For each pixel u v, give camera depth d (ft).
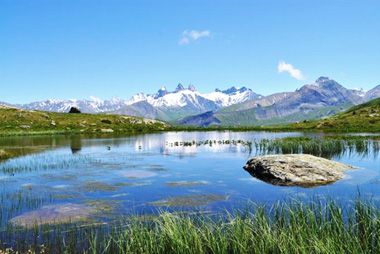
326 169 88.94
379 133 302.86
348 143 173.27
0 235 44.91
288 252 33.99
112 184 82.43
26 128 381.81
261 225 40.47
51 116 444.55
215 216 51.34
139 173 99.55
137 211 56.95
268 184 81.30
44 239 43.09
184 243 37.01
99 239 42.83
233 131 435.94
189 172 101.19
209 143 220.64
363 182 79.97
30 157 143.02
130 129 439.63
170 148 187.11
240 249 36.27
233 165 116.57
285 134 319.47
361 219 42.60
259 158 103.71
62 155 151.12
